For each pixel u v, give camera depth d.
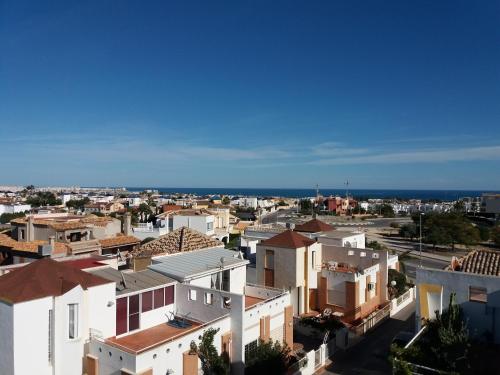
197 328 21.41
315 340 31.89
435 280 23.39
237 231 90.81
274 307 26.81
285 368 24.42
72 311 19.44
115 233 66.75
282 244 37.16
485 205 150.25
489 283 21.77
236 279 30.70
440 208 188.75
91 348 19.67
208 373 20.75
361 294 37.41
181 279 26.16
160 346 19.08
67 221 59.69
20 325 17.48
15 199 177.12
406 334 31.14
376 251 40.75
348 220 151.62
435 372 18.52
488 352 20.30
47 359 18.39
